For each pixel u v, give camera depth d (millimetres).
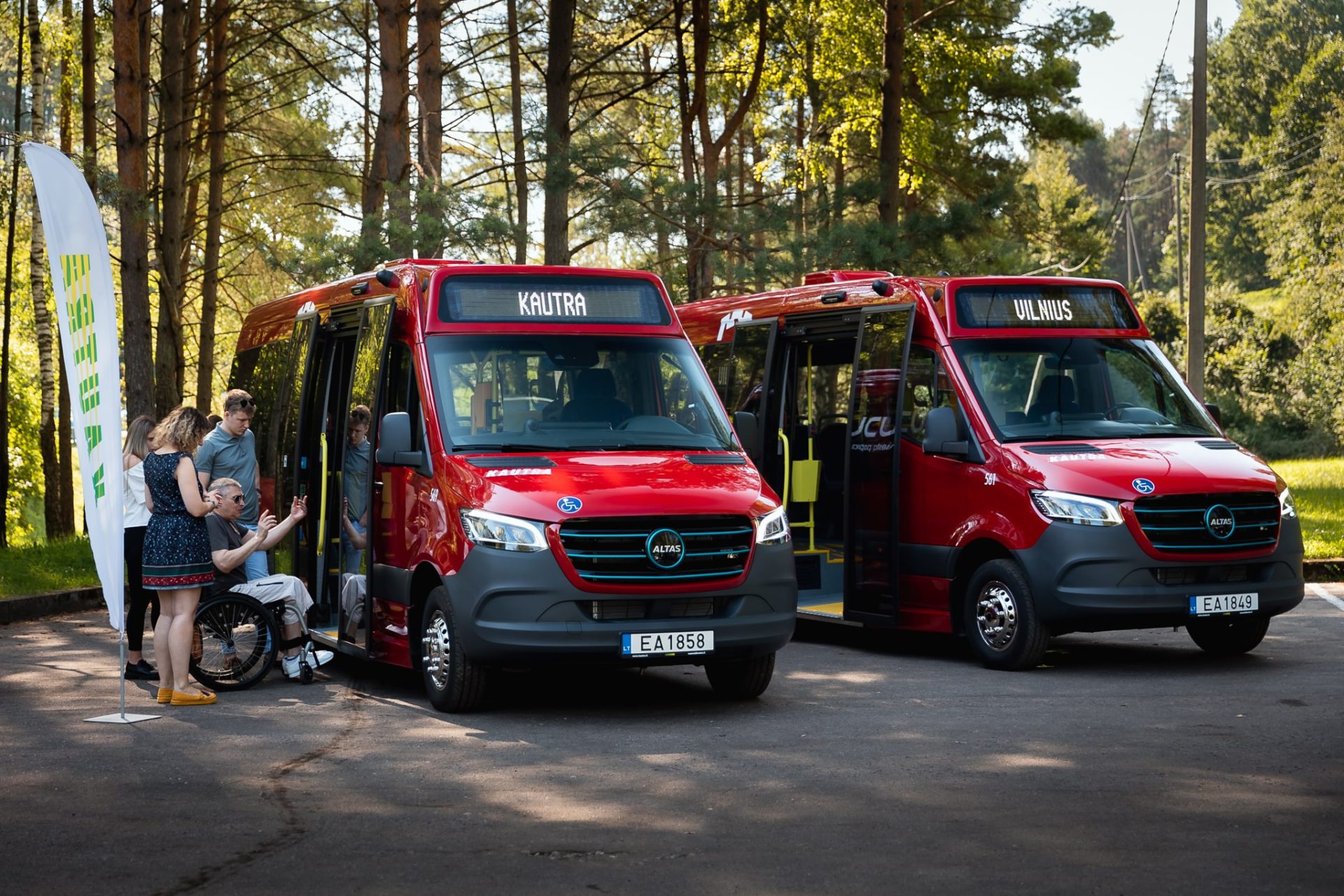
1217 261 82375
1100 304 12320
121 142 20703
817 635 13688
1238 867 5668
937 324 11922
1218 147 82688
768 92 34562
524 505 9039
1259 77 80062
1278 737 8156
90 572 18344
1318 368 52531
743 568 9273
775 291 14352
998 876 5582
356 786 7285
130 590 11227
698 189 21141
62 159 9461
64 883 5648
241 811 6770
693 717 9250
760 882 5551
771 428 13938
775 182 30312
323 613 11859
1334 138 59031
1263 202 76750
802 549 13875
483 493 9227
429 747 8328
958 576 11570
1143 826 6293
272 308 14266
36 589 16438
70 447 28344
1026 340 11930
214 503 10109
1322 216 58406
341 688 10766
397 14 20703
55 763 7914
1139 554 10453
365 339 11141
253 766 7812
